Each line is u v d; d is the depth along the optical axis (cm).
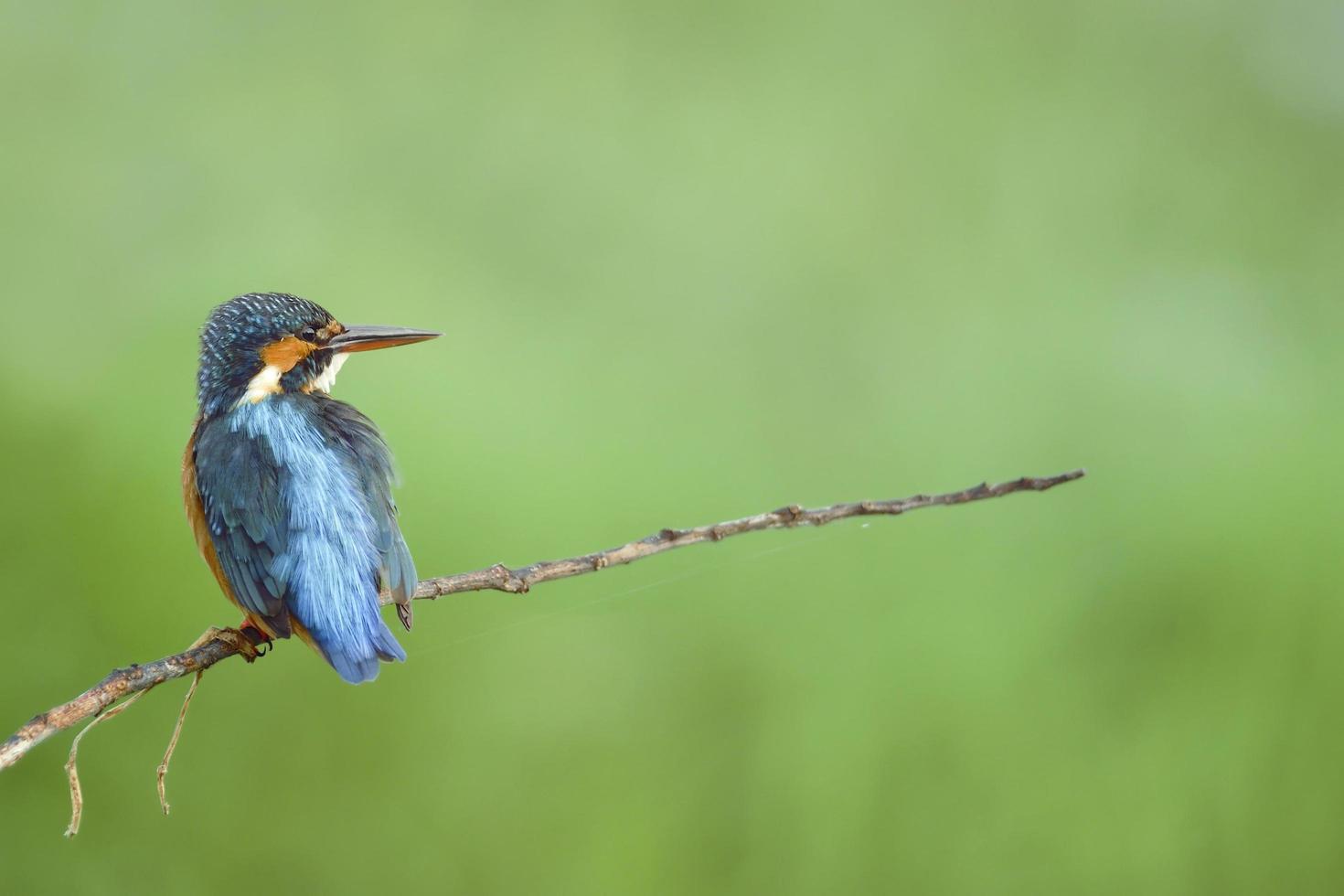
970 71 728
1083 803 652
